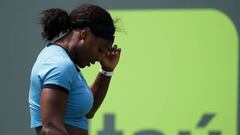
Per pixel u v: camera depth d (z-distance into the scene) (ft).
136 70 50.08
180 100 49.65
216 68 49.01
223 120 49.26
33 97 24.72
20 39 51.72
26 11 51.55
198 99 49.42
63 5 51.24
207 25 48.96
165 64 49.73
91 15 24.58
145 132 50.31
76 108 24.62
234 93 48.88
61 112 23.31
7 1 51.65
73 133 24.94
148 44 49.88
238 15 48.47
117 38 50.21
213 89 49.24
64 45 24.90
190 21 49.19
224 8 48.67
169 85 49.75
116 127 50.67
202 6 48.93
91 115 31.94
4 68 52.01
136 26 49.98
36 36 51.47
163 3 49.52
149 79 49.96
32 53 51.70
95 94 31.35
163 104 49.93
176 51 49.49
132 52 50.06
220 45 48.91
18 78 51.90
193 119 49.62
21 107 52.08
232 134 49.21
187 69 49.39
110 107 50.57
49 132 22.82
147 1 49.78
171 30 49.49
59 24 25.12
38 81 24.03
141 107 50.24
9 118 52.31
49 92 23.09
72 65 23.93
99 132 50.88
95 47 24.99
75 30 24.95
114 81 50.39
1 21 51.85
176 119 49.85
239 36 48.49
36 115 24.77
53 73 23.34
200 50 49.16
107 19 25.02
